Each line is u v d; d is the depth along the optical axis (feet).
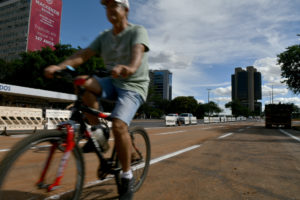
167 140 24.81
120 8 5.93
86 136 5.75
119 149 5.97
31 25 217.56
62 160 5.12
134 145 7.89
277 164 12.98
